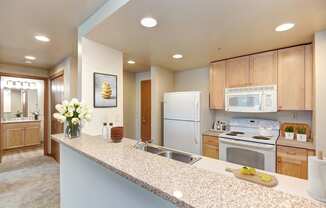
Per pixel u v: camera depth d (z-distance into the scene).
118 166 0.90
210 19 1.56
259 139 2.44
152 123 3.58
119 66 2.42
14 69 3.76
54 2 1.46
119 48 2.35
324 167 0.77
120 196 1.10
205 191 0.62
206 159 1.49
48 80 4.27
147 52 2.57
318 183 0.78
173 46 2.30
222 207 0.52
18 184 2.77
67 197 1.81
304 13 1.46
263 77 2.59
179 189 0.64
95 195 1.35
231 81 2.93
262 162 2.34
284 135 2.63
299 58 2.29
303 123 2.56
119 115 2.37
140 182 0.73
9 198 2.35
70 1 1.45
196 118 2.98
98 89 2.12
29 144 5.14
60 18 1.75
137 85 4.48
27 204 2.21
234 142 2.56
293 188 0.95
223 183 0.69
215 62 3.15
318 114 1.88
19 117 5.55
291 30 1.82
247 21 1.61
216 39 2.07
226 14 1.47
